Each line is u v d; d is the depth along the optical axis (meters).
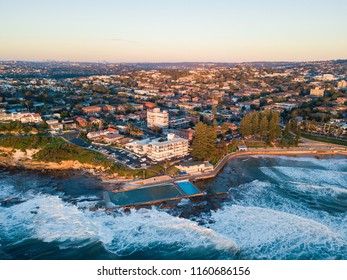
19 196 100.81
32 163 128.88
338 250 71.31
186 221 84.06
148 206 94.62
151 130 186.50
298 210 93.44
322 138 183.62
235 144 161.38
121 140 153.25
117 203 95.31
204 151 133.88
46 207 92.31
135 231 79.94
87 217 86.81
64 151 132.00
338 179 121.00
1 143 138.00
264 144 169.00
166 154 133.50
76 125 183.50
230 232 79.69
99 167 124.44
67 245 73.62
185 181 113.62
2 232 79.00
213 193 105.31
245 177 122.00
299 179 120.62
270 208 94.50
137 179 113.75
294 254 69.94
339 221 86.44
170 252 71.12
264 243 74.50
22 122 180.00
